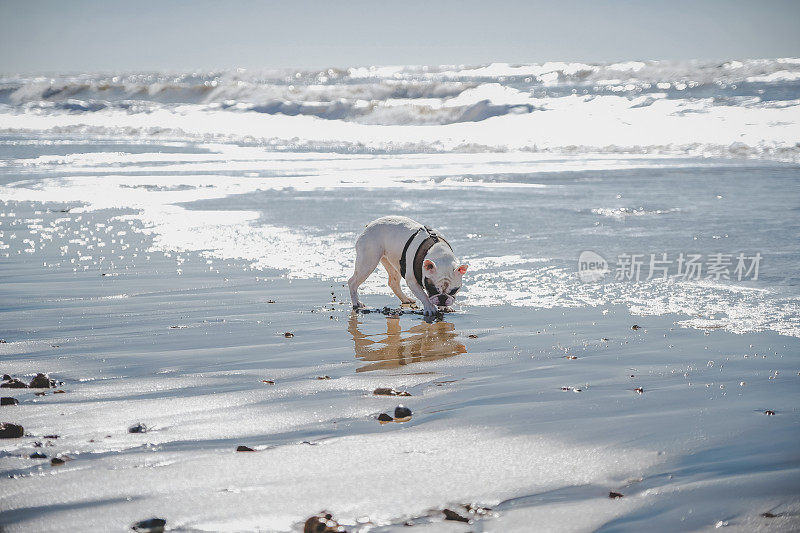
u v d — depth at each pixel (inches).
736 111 1015.0
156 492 118.3
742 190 565.9
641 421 153.6
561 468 128.1
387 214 491.2
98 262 364.8
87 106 1544.0
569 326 247.9
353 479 123.6
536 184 639.8
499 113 1189.7
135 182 672.4
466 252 372.8
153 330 246.5
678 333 233.3
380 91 1544.0
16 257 377.7
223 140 1170.0
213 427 152.4
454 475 125.2
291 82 2883.9
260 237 424.2
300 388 182.9
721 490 117.3
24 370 200.1
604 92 1425.9
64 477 124.3
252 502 114.5
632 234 406.9
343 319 264.2
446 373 197.6
